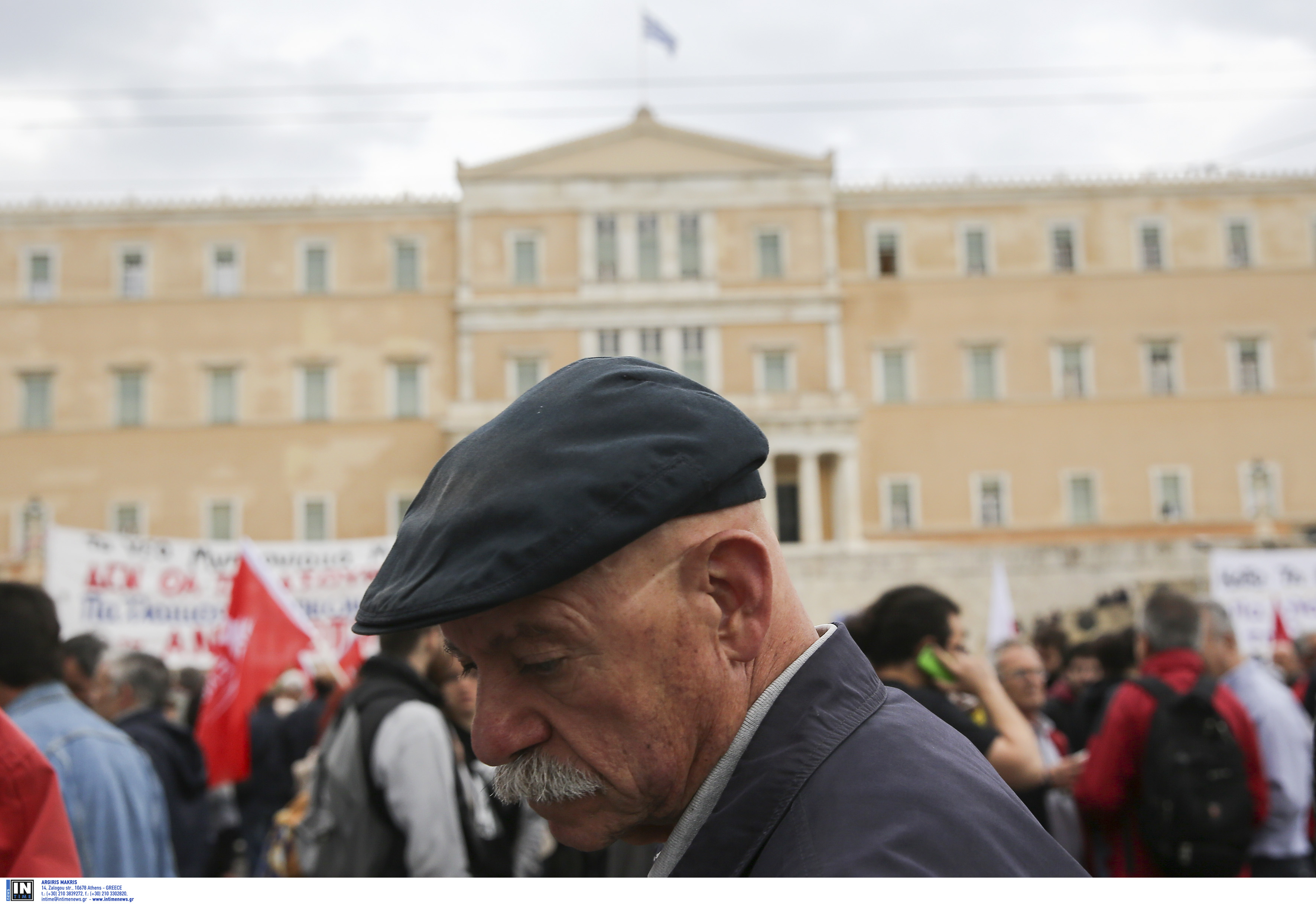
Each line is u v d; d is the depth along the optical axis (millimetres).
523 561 1075
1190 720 4277
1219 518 41250
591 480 1104
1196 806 4137
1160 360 42500
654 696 1152
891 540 41125
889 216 43125
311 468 41406
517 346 41781
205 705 7391
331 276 42500
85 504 40875
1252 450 41656
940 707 3719
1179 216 42875
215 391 42000
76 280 42156
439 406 41781
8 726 2533
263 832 8859
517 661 1170
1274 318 42219
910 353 42281
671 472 1130
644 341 41969
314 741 8922
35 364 41531
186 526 40906
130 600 10195
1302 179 42750
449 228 42781
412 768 3711
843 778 1135
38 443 41125
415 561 1128
